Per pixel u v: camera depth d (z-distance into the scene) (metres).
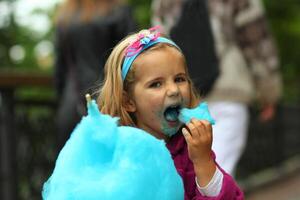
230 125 3.85
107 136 1.70
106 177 1.66
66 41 3.94
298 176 8.45
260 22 3.90
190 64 3.65
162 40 2.00
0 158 4.62
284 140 8.73
